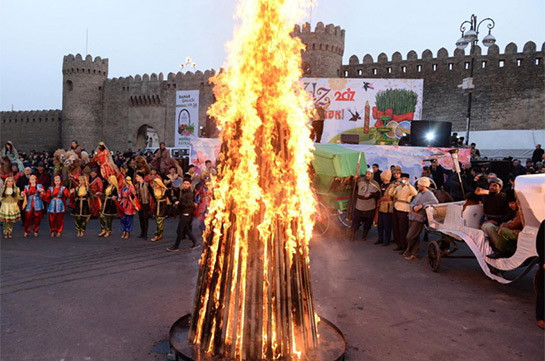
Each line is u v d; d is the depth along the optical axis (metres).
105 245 9.80
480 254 6.90
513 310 5.94
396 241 9.80
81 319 5.34
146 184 10.70
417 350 4.63
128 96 58.91
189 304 5.89
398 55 44.66
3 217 10.38
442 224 8.12
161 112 56.72
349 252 9.47
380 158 15.23
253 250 3.94
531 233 5.70
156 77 57.03
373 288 6.84
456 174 12.73
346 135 16.66
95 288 6.57
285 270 4.03
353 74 46.03
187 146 49.88
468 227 7.29
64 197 10.80
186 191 9.27
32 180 10.73
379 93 29.05
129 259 8.44
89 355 4.39
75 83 60.19
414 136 16.31
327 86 29.41
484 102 41.78
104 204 10.70
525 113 40.12
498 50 41.34
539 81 39.59
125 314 5.52
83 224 10.92
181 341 4.36
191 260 8.39
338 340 4.47
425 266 8.32
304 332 4.13
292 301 4.10
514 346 4.77
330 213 11.45
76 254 8.84
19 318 5.35
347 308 5.90
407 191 9.48
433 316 5.66
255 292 3.92
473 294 6.62
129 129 59.03
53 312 5.56
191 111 49.94
